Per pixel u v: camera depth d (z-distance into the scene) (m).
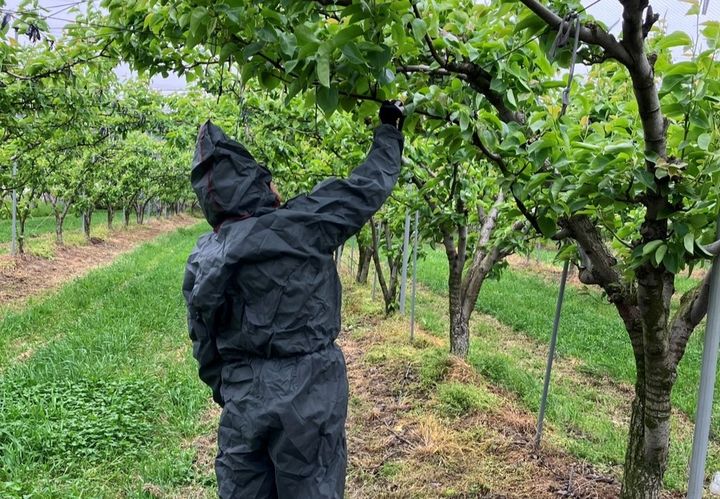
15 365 5.92
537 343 8.32
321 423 2.25
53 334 7.36
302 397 2.22
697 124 1.87
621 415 5.62
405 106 2.20
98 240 18.20
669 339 2.66
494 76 2.26
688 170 1.93
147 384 5.43
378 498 3.64
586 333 8.83
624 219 3.52
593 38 1.76
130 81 8.39
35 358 6.10
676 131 1.98
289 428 2.21
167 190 24.39
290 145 6.12
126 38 2.74
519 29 1.92
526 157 2.22
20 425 4.34
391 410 4.91
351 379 5.75
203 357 2.51
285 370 2.24
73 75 4.68
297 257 2.18
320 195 2.22
